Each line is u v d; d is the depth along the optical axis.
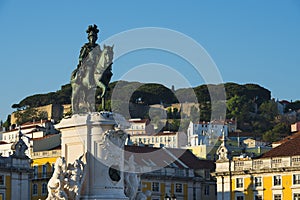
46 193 83.50
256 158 76.06
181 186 84.00
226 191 77.81
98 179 30.64
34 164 85.62
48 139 89.81
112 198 30.44
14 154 75.56
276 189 73.56
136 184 31.95
